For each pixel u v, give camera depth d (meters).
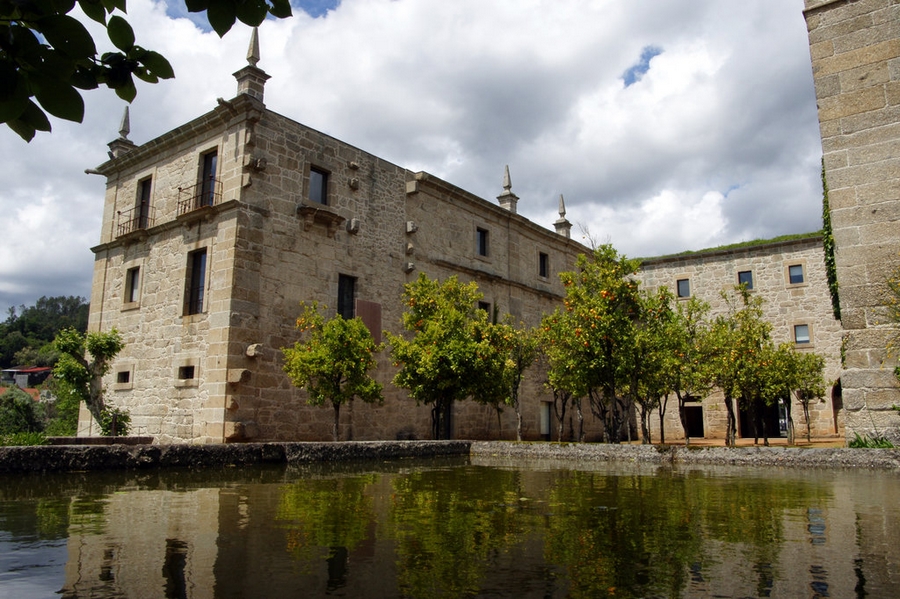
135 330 18.09
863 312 10.54
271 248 16.52
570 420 27.62
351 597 2.37
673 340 15.98
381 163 20.44
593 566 2.91
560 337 15.55
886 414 10.12
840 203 10.96
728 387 18.09
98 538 3.57
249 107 16.30
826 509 4.84
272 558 3.05
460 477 7.98
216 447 9.40
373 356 19.16
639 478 7.77
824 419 28.42
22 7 1.90
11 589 2.46
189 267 16.89
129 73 2.29
